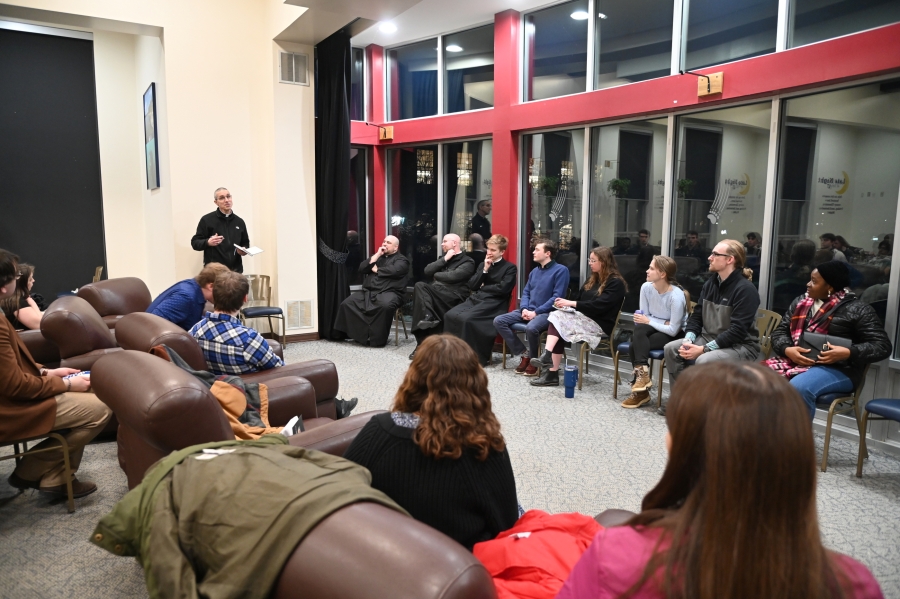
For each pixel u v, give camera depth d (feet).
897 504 9.16
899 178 11.30
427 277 22.44
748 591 2.13
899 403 9.59
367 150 22.75
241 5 19.33
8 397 7.79
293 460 3.71
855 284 12.11
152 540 3.46
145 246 24.68
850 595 2.19
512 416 13.20
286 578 2.88
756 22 13.21
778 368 11.18
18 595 6.64
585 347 16.70
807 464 2.21
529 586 4.16
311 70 20.13
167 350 7.68
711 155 14.57
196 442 5.77
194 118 18.85
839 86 12.00
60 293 23.48
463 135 19.72
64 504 8.77
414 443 4.79
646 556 2.32
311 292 20.92
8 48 22.02
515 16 17.94
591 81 16.74
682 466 2.43
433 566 2.59
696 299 15.20
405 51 21.62
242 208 19.98
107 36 23.40
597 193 17.34
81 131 23.48
